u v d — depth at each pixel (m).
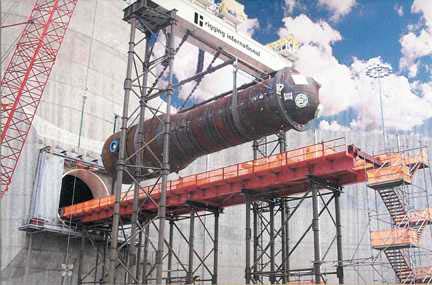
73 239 45.88
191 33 32.38
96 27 56.38
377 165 29.45
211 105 31.53
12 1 52.16
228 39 33.66
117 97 56.06
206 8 34.25
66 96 51.34
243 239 55.00
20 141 44.28
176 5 31.09
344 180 29.59
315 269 26.94
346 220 58.34
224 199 34.72
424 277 29.48
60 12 54.12
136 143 31.59
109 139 37.53
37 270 42.72
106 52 56.44
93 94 53.66
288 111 28.83
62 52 52.50
